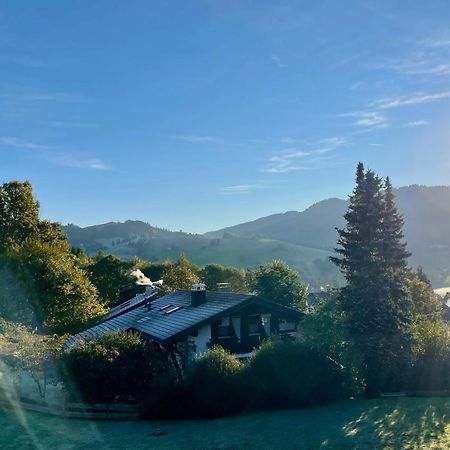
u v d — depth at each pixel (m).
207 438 17.34
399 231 24.69
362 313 22.97
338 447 15.30
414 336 23.05
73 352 23.02
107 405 22.34
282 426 18.02
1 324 33.03
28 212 56.59
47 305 44.34
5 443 17.53
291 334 28.91
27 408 22.98
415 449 14.69
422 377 22.97
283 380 21.02
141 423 20.61
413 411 18.70
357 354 22.44
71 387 22.72
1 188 56.12
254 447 15.94
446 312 53.25
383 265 23.62
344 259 24.56
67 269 46.59
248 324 28.33
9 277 44.66
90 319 45.84
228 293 31.69
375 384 22.53
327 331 22.44
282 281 59.31
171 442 17.19
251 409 21.16
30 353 23.48
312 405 21.02
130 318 37.50
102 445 17.17
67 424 20.42
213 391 20.95
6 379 24.12
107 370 22.59
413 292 30.00
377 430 16.70
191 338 27.42
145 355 23.53
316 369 21.30
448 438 15.41
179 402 21.36
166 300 39.28
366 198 24.44
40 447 17.08
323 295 32.88
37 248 47.19
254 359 21.64
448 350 23.42
